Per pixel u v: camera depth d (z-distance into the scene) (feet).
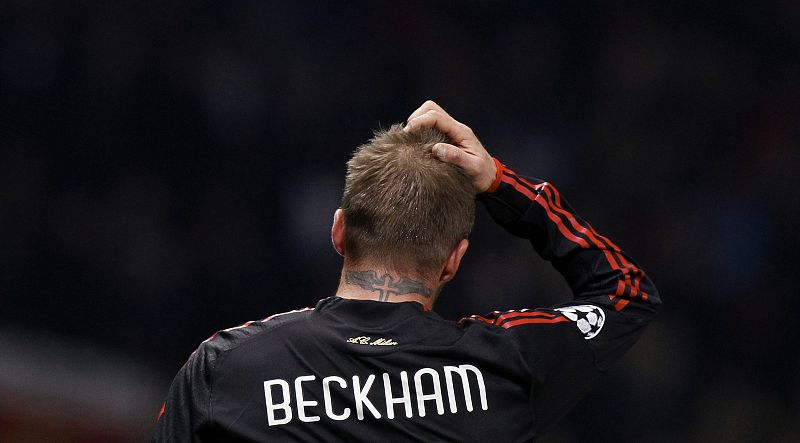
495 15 121.90
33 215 98.58
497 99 118.01
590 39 123.13
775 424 100.12
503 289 98.89
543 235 23.22
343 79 115.65
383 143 21.38
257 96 110.52
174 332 96.32
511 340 20.70
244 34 113.29
